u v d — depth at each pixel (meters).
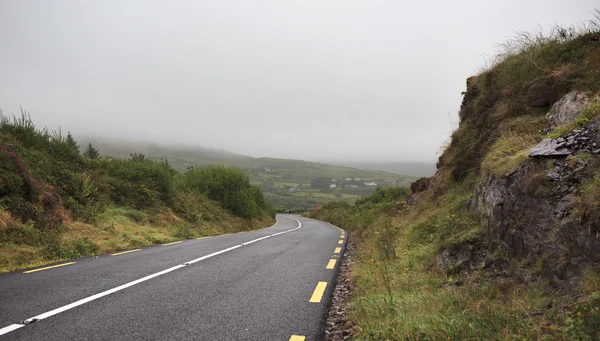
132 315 4.11
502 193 5.73
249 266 7.46
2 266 6.80
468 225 6.76
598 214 3.56
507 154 6.68
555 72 8.16
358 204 36.56
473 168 9.77
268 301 4.83
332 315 4.42
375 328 3.55
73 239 9.42
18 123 13.70
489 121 9.83
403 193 30.92
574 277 3.55
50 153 14.37
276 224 33.66
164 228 14.62
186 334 3.55
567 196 4.35
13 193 9.57
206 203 22.55
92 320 3.90
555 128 6.51
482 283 4.84
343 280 6.52
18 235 8.48
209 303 4.67
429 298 4.44
